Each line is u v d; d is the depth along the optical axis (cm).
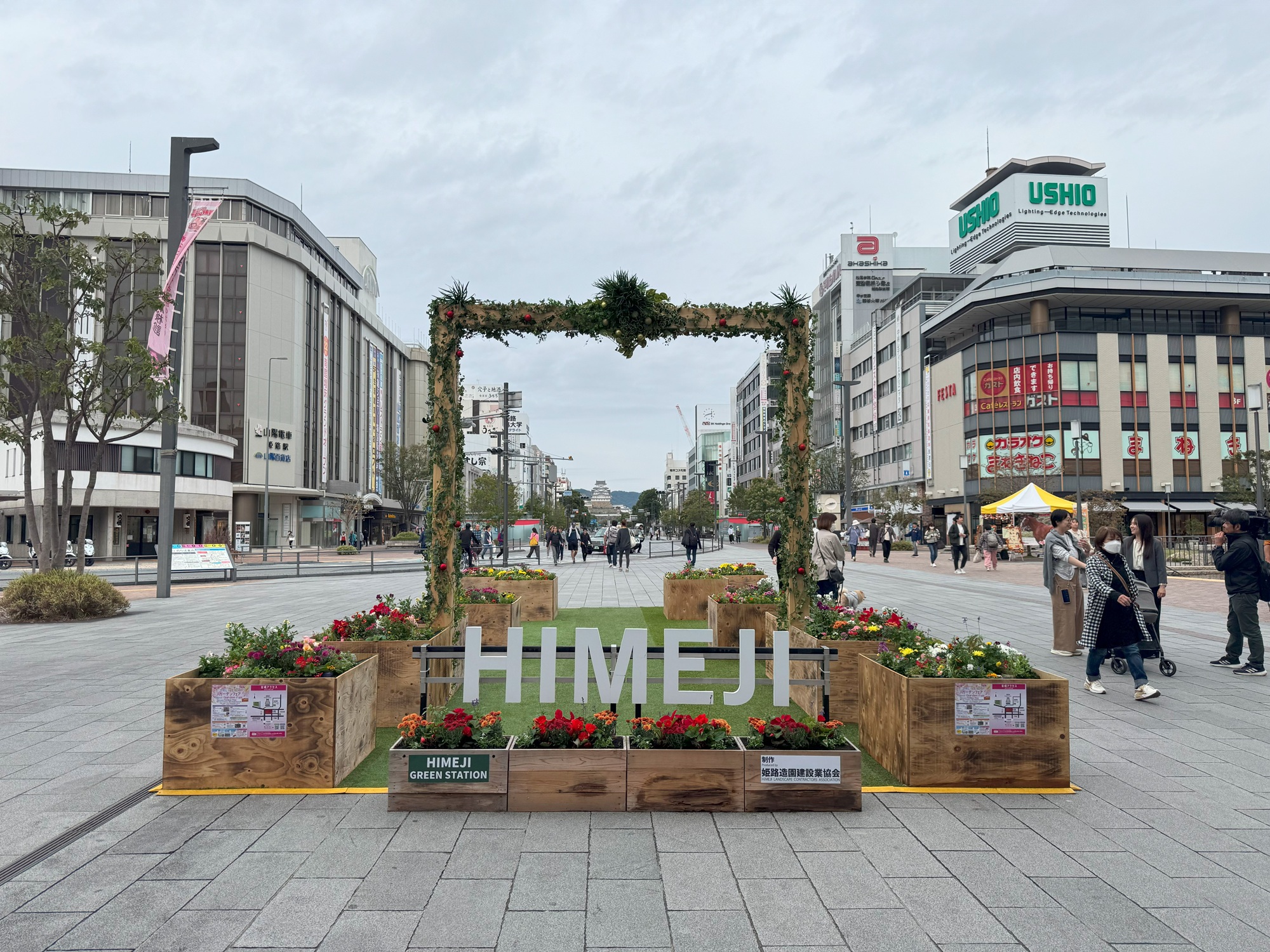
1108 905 335
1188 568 2378
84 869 368
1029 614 1385
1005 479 4100
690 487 19262
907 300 6525
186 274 4825
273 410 5041
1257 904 336
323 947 300
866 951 297
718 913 328
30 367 1433
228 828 420
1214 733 613
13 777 504
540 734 455
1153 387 4722
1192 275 4719
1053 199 6581
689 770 448
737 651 501
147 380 1569
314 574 2745
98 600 1358
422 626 730
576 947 300
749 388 10512
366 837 407
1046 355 4719
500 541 4984
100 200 5072
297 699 482
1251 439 4762
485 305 768
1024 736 485
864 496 6750
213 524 4025
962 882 357
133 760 539
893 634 668
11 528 3228
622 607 1496
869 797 469
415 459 7194
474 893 344
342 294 6150
